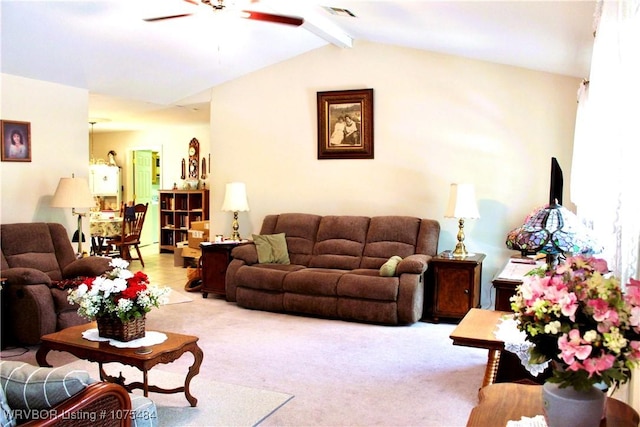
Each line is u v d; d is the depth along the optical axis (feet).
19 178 17.54
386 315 16.40
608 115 8.43
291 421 9.85
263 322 16.89
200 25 16.92
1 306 14.28
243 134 22.39
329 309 17.15
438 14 13.34
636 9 6.93
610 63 8.31
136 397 7.61
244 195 21.17
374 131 20.01
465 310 16.56
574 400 4.54
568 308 4.45
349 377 12.12
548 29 12.01
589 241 7.54
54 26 15.07
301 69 21.16
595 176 9.66
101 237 27.96
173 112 26.20
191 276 21.80
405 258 17.25
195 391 11.24
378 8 14.52
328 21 17.83
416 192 19.48
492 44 15.24
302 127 21.27
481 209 18.57
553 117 17.53
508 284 10.95
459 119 18.74
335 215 20.63
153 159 37.01
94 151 36.88
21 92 17.54
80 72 18.25
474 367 12.82
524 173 17.97
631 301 4.47
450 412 10.27
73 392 6.01
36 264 16.11
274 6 15.78
